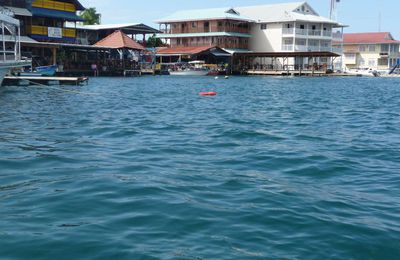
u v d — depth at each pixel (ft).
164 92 105.91
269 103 81.15
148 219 18.97
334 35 275.39
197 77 204.33
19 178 25.63
